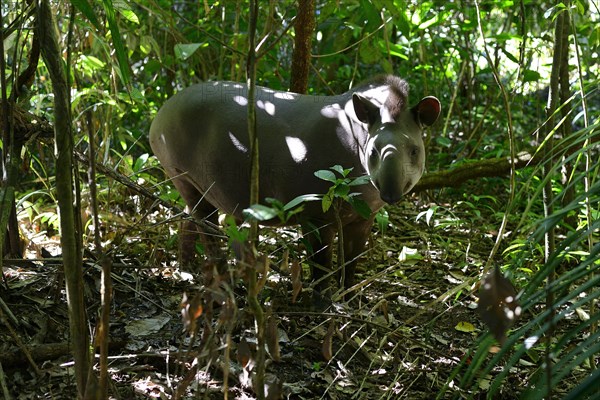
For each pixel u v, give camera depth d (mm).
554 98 2691
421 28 4738
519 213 4676
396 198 2660
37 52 2652
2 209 2393
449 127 6062
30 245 3590
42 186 4473
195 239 3496
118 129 4441
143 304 2992
